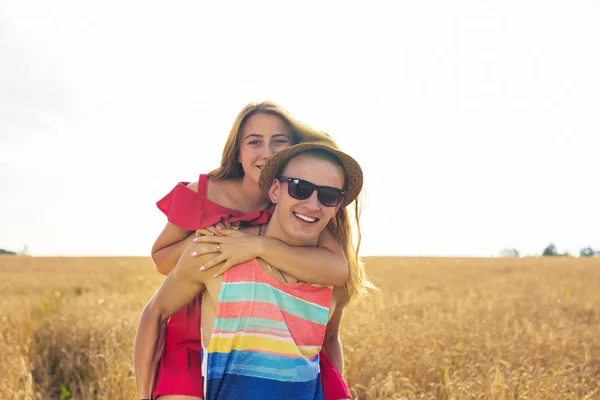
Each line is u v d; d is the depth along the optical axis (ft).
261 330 9.34
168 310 10.32
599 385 19.35
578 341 26.48
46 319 32.12
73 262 154.20
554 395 17.72
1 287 67.10
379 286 72.74
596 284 73.10
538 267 126.00
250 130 11.16
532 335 27.43
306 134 11.12
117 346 24.21
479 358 22.43
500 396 17.66
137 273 100.99
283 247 9.54
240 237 9.65
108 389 20.04
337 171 9.75
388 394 19.06
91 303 41.04
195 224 10.67
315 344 9.86
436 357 22.66
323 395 10.23
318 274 9.68
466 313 38.04
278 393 9.28
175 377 9.86
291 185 9.49
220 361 9.35
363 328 28.02
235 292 9.37
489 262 160.66
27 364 23.57
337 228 10.96
